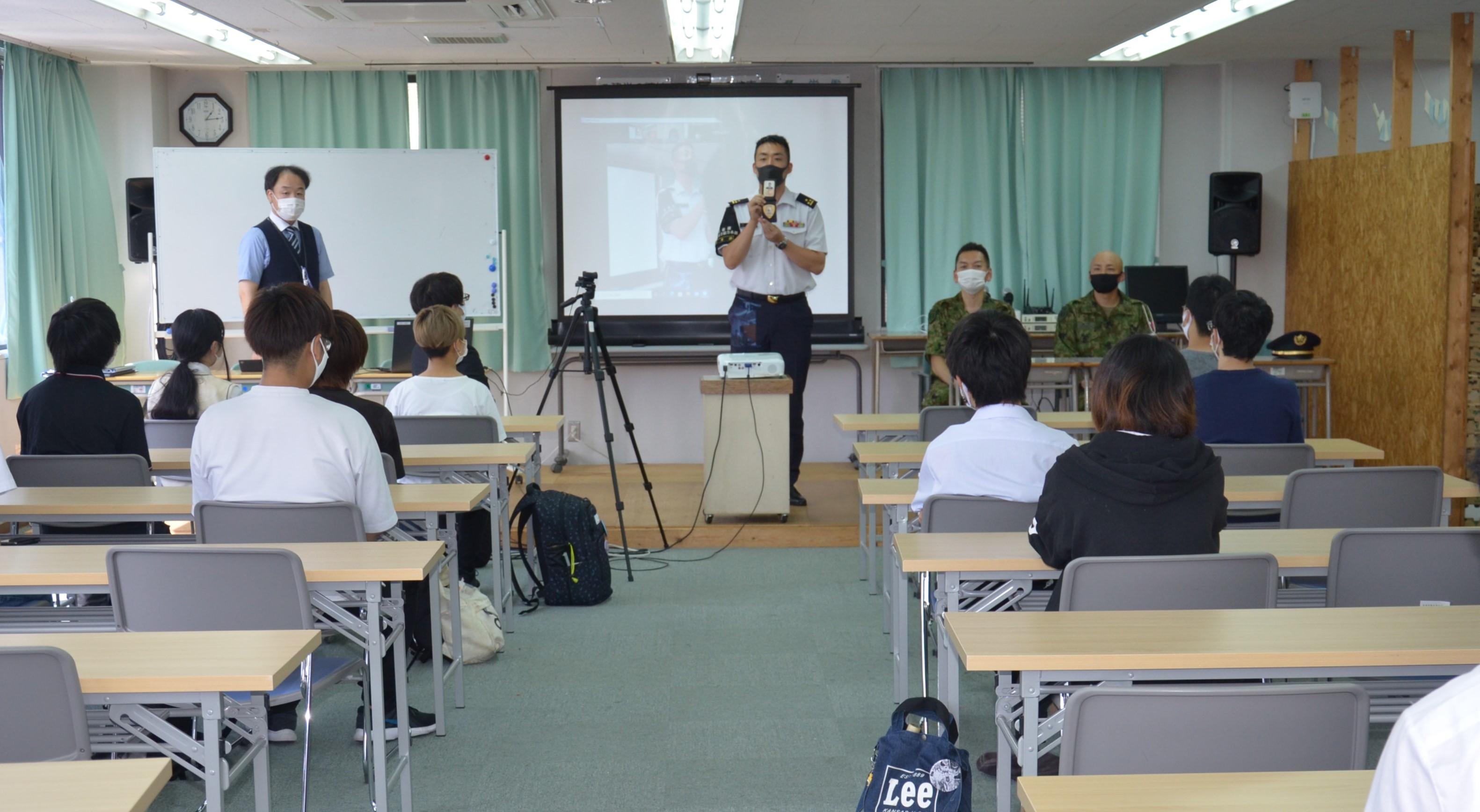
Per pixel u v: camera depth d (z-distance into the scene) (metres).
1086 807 1.18
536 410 7.06
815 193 6.90
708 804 2.51
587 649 3.63
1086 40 6.08
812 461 7.17
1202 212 7.10
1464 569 2.17
